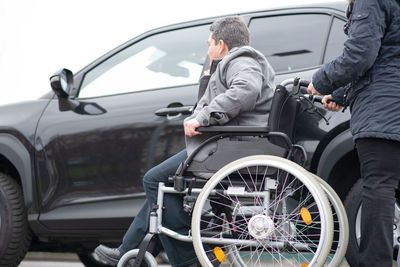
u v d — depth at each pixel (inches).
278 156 153.2
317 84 147.6
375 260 140.5
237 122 159.6
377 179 141.6
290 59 195.5
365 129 140.4
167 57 214.1
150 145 202.8
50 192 217.0
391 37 142.0
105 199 208.5
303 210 147.1
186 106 199.9
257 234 147.4
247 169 151.6
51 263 345.4
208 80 168.6
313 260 142.6
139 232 169.2
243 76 156.2
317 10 196.7
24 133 222.2
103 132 210.4
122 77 217.8
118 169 207.0
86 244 230.5
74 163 214.1
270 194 153.1
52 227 217.0
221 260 152.6
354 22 140.9
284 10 202.8
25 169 220.7
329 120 176.6
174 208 162.9
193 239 151.1
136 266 160.2
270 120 153.6
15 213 223.3
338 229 171.0
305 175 145.6
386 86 140.4
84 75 224.1
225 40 171.6
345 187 182.5
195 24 215.6
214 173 157.6
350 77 141.3
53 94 227.6
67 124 217.0
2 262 224.7
